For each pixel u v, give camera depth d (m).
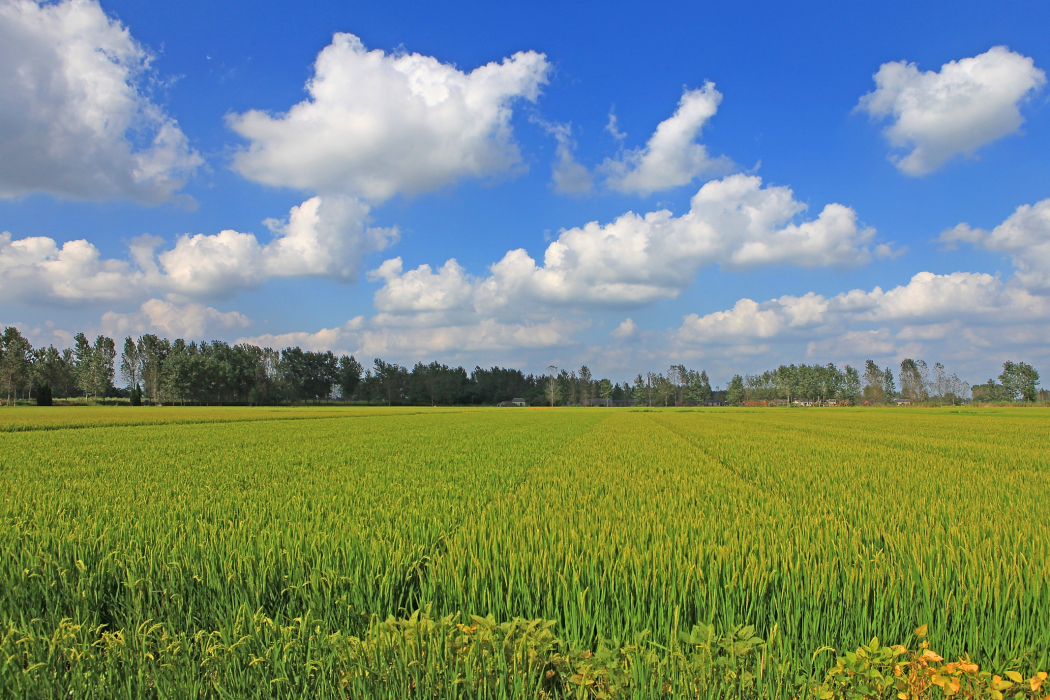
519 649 3.04
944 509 6.55
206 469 11.46
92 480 9.88
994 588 3.61
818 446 16.97
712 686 2.93
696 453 14.90
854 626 3.55
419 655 3.05
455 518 6.17
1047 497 7.70
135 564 4.20
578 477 9.95
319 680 3.13
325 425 32.31
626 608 3.65
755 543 4.68
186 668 3.18
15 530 5.32
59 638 3.28
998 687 2.79
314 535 4.89
